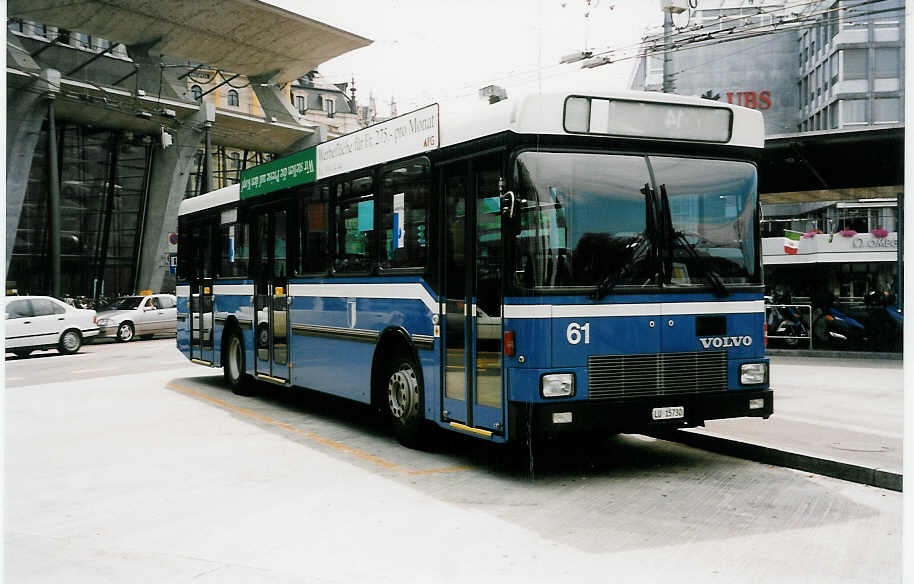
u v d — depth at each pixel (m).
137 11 40.94
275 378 11.83
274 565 4.98
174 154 48.56
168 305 31.42
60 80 39.16
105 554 5.24
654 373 6.97
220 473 7.55
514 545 5.33
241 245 13.09
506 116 6.96
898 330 17.59
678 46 17.16
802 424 9.18
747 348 7.36
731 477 7.26
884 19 51.28
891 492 6.70
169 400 12.80
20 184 38.75
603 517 5.99
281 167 11.61
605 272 6.90
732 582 4.63
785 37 63.06
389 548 5.29
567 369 6.71
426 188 8.16
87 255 50.56
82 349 26.56
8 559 5.16
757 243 7.51
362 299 9.37
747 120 7.55
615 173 7.04
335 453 8.47
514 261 6.82
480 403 7.26
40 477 7.47
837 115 53.34
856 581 4.64
